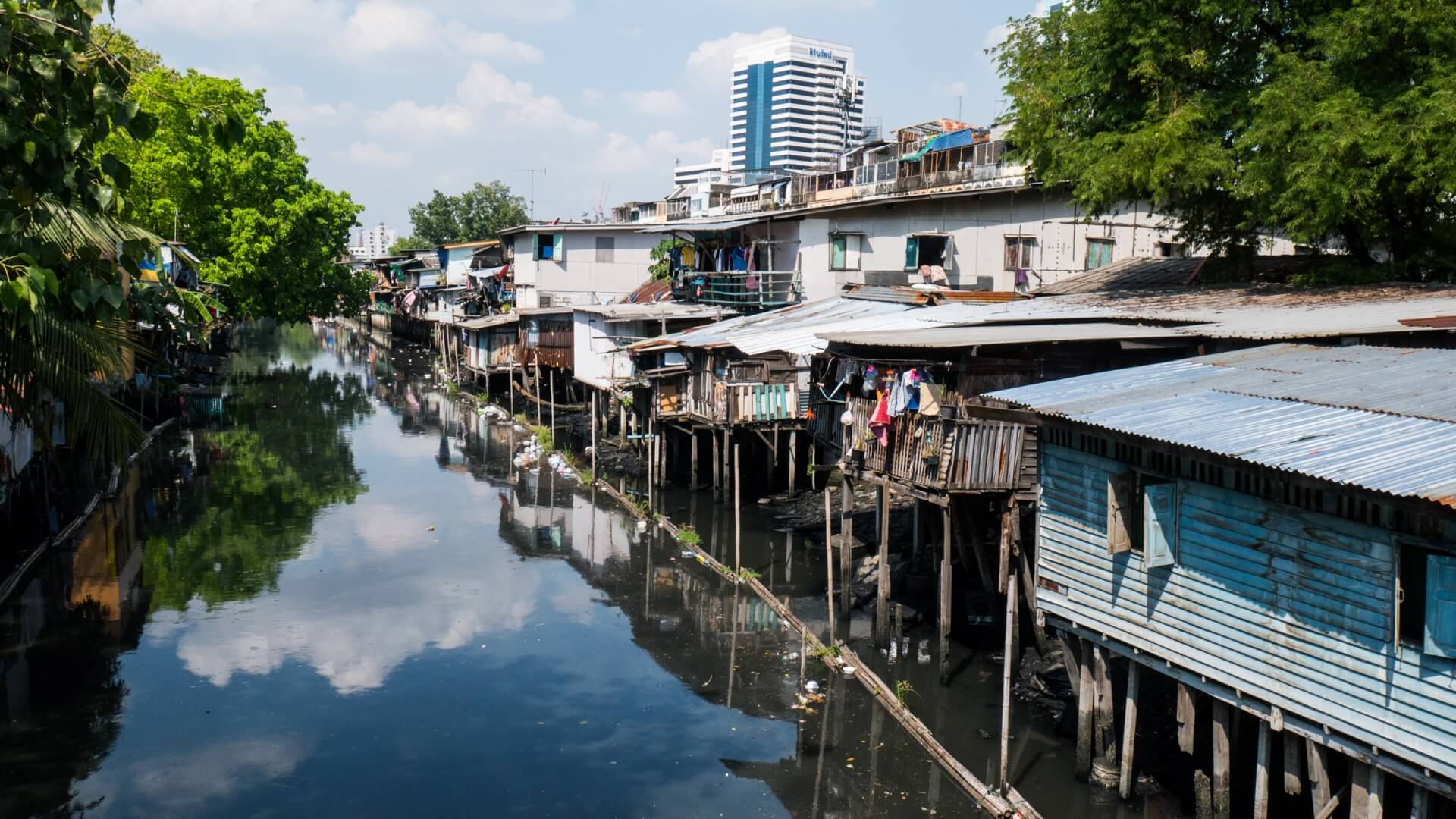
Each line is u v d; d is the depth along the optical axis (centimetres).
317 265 5334
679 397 3050
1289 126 1686
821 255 3416
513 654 1817
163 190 4428
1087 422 1176
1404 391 1154
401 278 9425
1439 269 1953
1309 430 1045
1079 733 1323
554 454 3603
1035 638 1752
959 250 2984
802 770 1400
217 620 1958
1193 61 1864
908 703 1590
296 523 2688
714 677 1720
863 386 1914
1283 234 2495
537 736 1501
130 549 2412
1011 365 1689
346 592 2136
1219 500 1096
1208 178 1894
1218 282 2175
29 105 848
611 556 2438
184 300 1566
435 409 4938
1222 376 1330
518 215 8906
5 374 1101
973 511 1959
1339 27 1719
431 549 2472
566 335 4512
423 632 1912
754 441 3194
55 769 1381
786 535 2586
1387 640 934
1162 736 1430
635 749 1464
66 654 1775
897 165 4688
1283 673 1037
